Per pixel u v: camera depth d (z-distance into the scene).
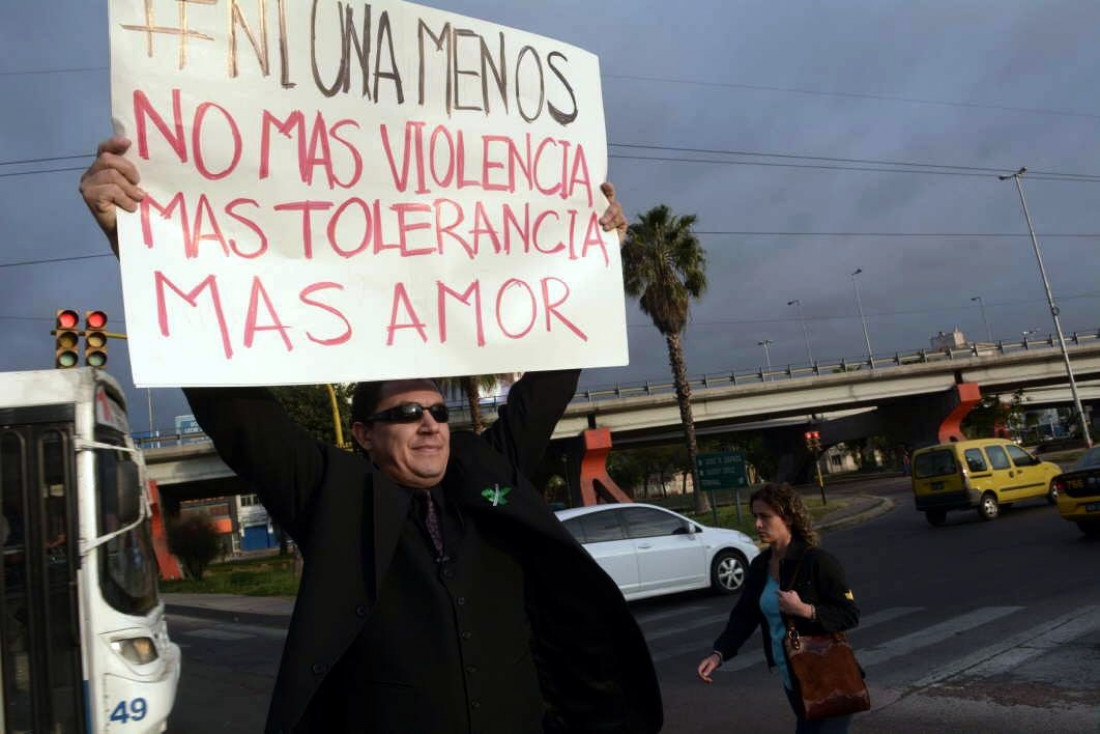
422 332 2.49
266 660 12.47
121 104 2.22
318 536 1.97
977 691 6.19
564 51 2.96
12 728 5.46
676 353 34.66
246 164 2.34
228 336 2.22
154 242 2.18
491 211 2.70
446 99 2.69
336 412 19.19
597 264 2.84
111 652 5.77
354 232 2.46
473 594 2.05
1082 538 13.99
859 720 5.82
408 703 1.91
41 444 5.86
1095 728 5.19
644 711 2.22
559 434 44.72
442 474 2.23
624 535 12.69
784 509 4.03
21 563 5.68
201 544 35.62
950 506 19.94
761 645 8.83
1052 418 112.81
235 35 2.39
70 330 8.99
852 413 69.12
